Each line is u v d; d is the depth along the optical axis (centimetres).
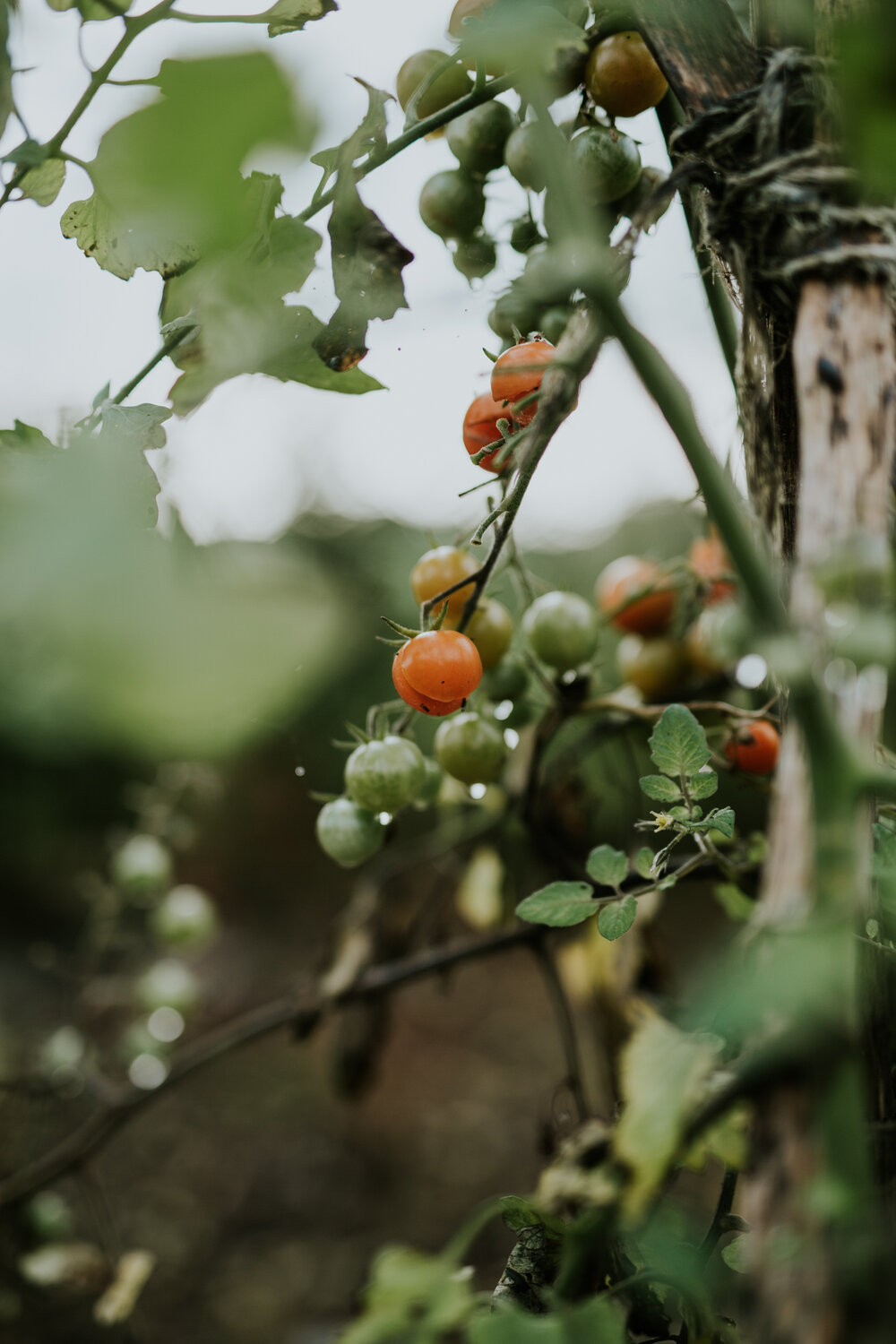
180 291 45
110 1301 72
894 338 40
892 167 31
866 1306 34
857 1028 38
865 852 39
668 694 63
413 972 69
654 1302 47
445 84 51
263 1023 75
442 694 47
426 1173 166
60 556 16
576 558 194
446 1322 48
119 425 43
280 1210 154
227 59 19
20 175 44
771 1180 37
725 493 39
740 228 42
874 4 30
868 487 39
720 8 43
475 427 49
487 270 53
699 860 49
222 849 237
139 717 15
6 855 182
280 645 15
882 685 40
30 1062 84
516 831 68
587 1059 100
